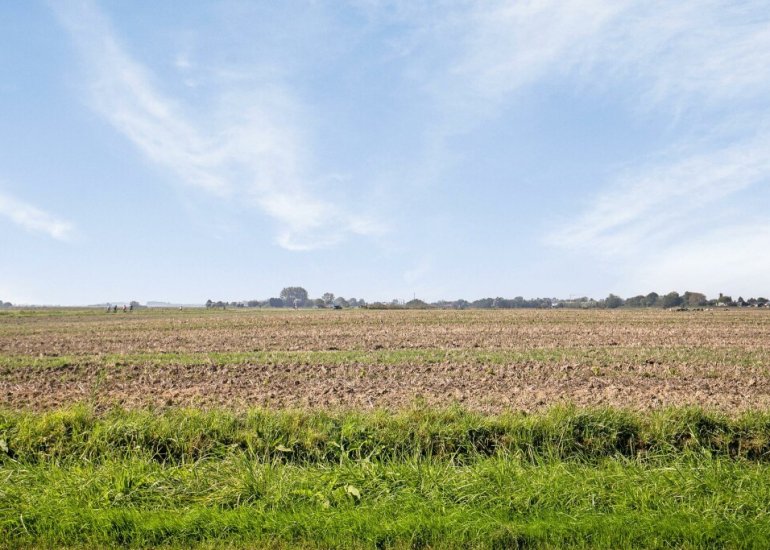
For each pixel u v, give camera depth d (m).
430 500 7.03
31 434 9.05
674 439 9.19
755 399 13.02
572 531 6.45
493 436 9.24
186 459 8.83
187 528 6.59
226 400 13.25
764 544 6.19
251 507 6.95
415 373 17.36
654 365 18.92
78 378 17.38
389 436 9.11
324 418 9.83
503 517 6.70
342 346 26.59
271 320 51.59
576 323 42.62
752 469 7.91
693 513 6.70
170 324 47.38
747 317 51.16
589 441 9.15
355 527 6.49
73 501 7.09
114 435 9.05
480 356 21.31
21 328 44.50
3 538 6.52
